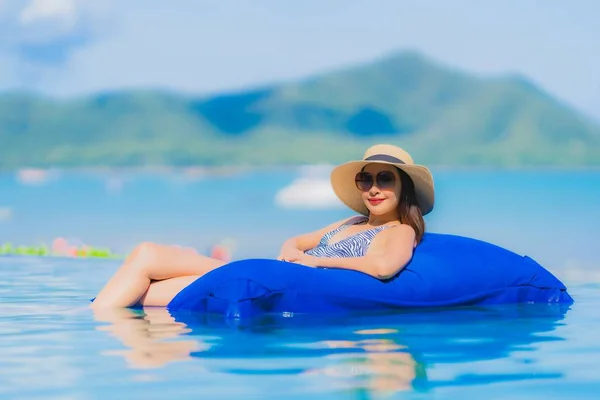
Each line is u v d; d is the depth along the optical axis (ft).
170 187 136.15
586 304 18.15
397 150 17.75
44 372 10.59
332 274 16.29
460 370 10.82
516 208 89.45
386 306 16.56
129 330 13.78
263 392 9.56
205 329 13.92
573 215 80.43
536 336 13.57
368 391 9.64
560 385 10.03
